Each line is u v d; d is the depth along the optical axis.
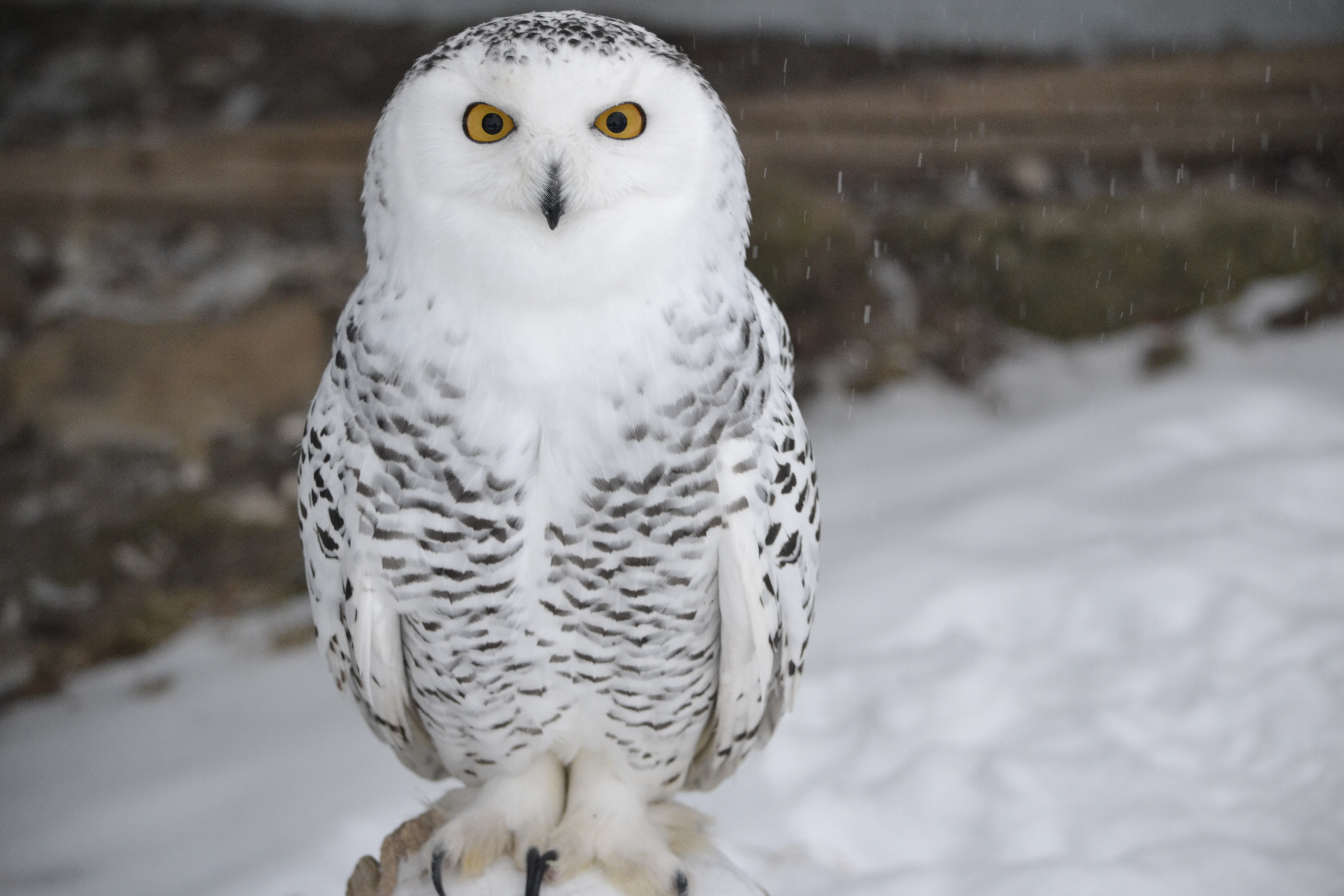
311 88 14.64
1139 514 9.47
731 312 3.24
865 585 8.98
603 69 3.04
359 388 3.27
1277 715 7.23
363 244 13.47
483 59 3.09
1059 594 8.57
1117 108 13.79
